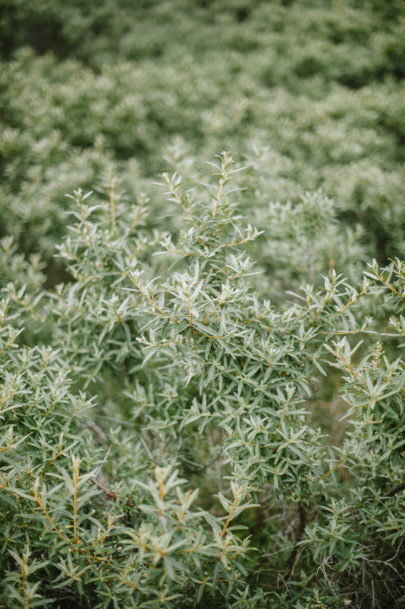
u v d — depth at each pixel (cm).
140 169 416
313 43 555
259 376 190
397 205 336
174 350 202
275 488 178
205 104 491
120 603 180
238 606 188
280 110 450
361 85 539
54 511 162
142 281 181
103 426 281
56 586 158
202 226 200
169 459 229
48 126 434
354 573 209
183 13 661
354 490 200
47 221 342
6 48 603
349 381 173
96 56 586
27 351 209
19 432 189
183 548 143
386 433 168
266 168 318
